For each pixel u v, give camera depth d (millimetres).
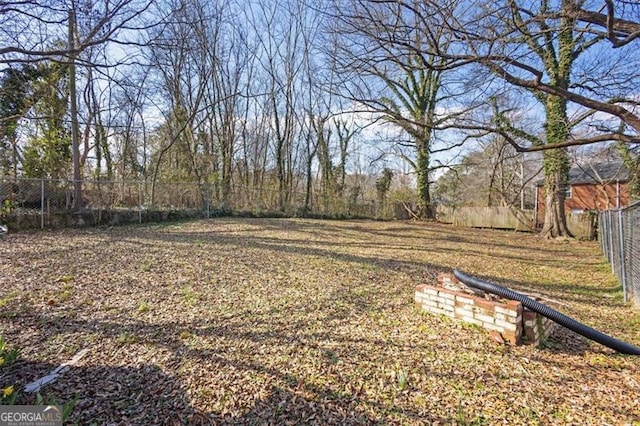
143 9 4352
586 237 13234
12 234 8375
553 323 3777
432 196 27891
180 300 4492
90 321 3713
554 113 10938
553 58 9094
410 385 2654
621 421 2250
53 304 4105
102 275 5367
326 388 2592
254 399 2441
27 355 2943
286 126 20312
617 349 3217
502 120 11312
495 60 4758
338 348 3260
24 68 8758
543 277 6621
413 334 3586
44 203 9633
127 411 2279
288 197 18594
